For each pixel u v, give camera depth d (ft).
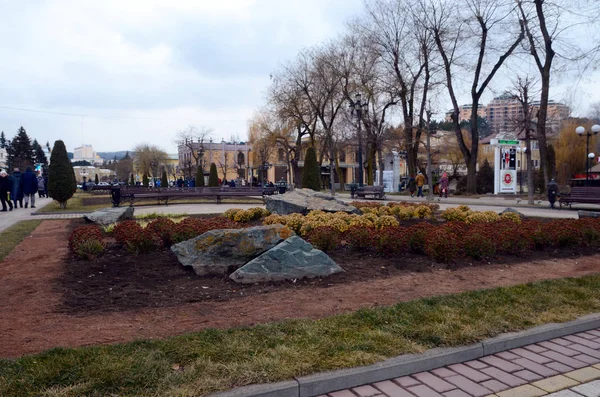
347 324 13.97
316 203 42.42
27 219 49.03
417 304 15.89
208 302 16.57
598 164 143.13
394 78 112.47
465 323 14.37
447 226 29.63
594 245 28.89
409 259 24.08
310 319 14.47
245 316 14.94
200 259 20.75
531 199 74.84
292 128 138.92
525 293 17.69
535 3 75.05
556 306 16.46
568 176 134.31
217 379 10.41
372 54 111.86
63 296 17.21
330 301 16.72
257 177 226.17
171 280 19.67
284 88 125.29
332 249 25.73
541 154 81.87
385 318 14.53
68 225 42.06
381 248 24.61
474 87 98.84
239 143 260.83
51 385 10.02
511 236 25.96
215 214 52.60
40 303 16.38
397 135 132.87
